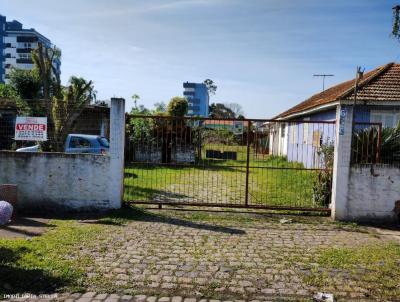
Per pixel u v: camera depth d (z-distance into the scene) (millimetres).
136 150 17719
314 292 4750
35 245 6066
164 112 28094
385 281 5145
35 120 9258
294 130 22938
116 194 8859
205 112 125438
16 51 94938
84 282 4797
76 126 9703
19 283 4656
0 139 9414
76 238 6570
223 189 12547
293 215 8945
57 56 21750
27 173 8867
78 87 17750
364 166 8609
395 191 8602
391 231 7949
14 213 8359
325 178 9609
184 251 6148
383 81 14938
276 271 5406
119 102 8734
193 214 8711
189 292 4633
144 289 4680
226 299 4484
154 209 9078
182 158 18281
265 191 12227
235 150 11883
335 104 14500
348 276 5289
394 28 6773
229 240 6844
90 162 8812
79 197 8859
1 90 25797
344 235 7461
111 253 5910
